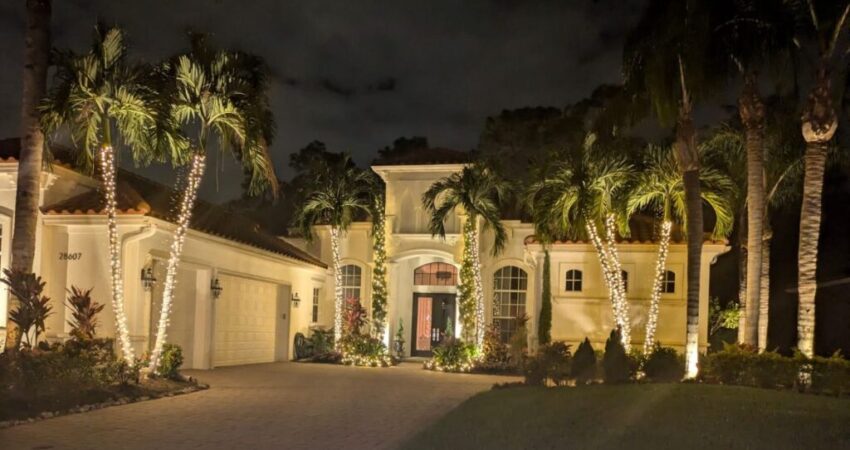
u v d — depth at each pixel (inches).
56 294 689.0
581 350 652.7
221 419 467.2
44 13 599.2
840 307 1112.2
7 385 466.6
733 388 550.6
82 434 405.4
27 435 398.3
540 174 844.0
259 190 689.6
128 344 614.9
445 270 1087.6
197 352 816.9
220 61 628.4
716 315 1000.2
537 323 935.0
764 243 834.8
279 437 410.0
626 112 757.9
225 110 625.9
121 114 607.8
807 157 657.6
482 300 940.6
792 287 1078.4
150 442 388.2
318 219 1057.5
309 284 1071.6
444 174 1022.4
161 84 609.6
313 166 1040.2
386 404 555.2
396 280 1058.7
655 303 818.8
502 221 1021.2
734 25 652.1
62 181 716.0
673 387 551.2
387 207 1040.8
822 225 1162.0
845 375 568.1
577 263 929.5
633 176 793.6
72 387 503.2
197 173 643.5
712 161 868.6
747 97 699.4
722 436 377.7
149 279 708.7
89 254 690.2
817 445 358.3
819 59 645.9
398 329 1063.6
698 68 653.3
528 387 615.8
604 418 432.1
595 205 802.2
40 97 591.2
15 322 538.0
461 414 469.7
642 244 904.3
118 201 694.5
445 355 900.6
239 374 781.3
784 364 589.0
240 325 901.2
